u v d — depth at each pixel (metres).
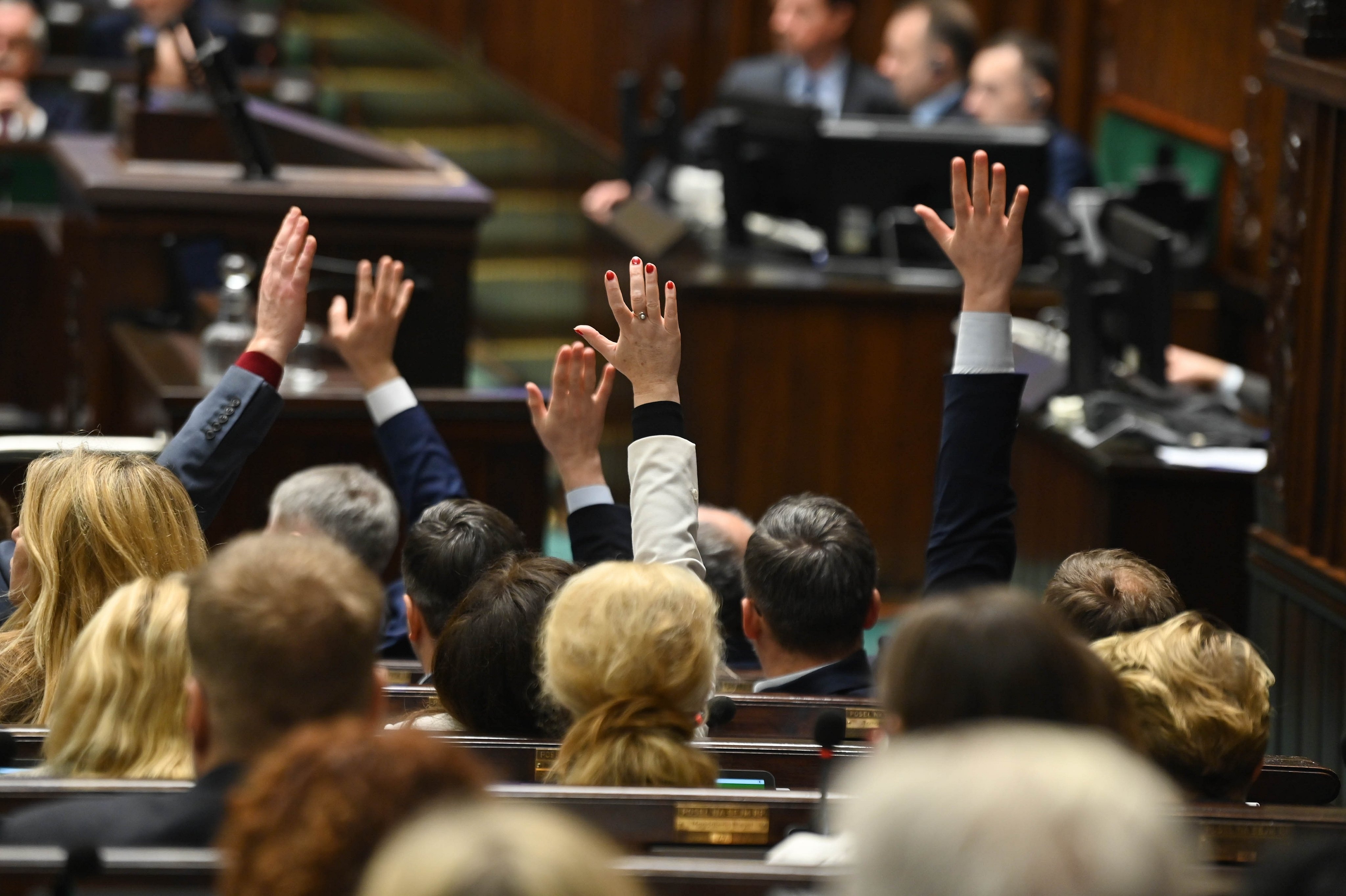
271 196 15.80
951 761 3.12
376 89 36.06
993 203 8.39
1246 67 22.12
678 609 6.18
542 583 7.17
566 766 6.06
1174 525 14.50
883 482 20.78
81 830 5.17
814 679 8.56
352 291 15.83
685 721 6.15
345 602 5.42
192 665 5.65
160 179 15.90
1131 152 24.88
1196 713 6.40
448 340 16.17
